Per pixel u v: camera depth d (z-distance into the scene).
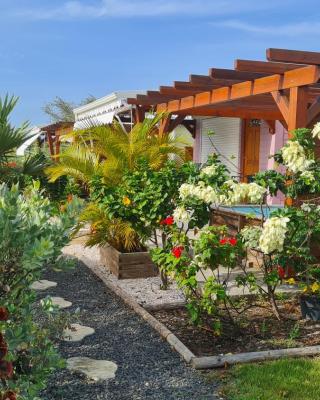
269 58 6.78
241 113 13.50
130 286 7.52
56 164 10.45
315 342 5.31
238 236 5.89
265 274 5.98
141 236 7.66
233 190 5.90
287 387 4.23
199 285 6.57
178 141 9.91
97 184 7.69
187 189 6.02
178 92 11.02
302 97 7.74
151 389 4.24
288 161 5.86
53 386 4.25
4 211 3.16
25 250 3.03
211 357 4.73
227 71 8.53
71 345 5.18
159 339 5.38
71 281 7.79
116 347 5.15
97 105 17.86
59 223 3.62
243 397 4.06
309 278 6.38
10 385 3.06
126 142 9.50
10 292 3.34
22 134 9.55
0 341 2.51
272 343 5.27
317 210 5.82
